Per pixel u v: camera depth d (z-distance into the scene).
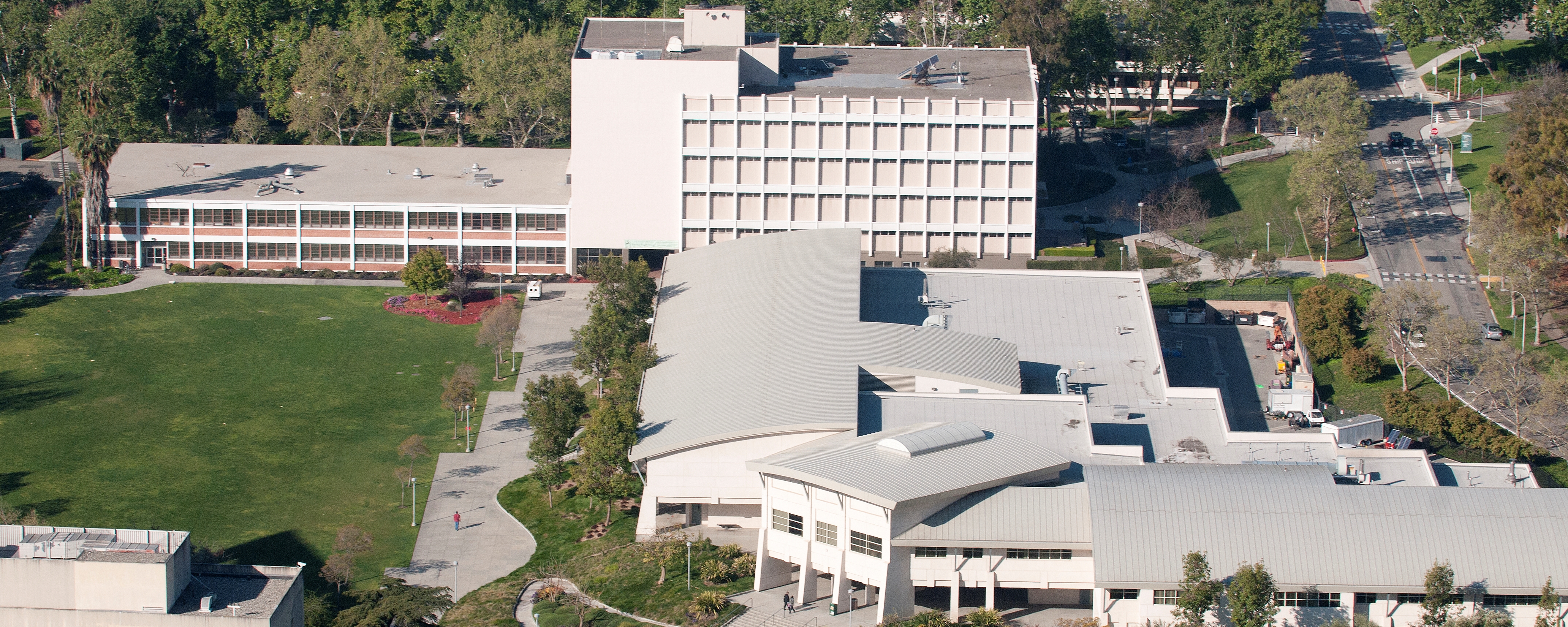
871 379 189.00
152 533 135.75
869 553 156.12
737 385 185.50
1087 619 154.25
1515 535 152.75
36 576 128.38
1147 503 155.88
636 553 175.12
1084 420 180.75
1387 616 152.88
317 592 171.88
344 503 191.50
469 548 182.00
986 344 198.88
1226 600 152.12
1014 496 157.50
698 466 176.75
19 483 192.00
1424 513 154.75
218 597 133.62
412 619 151.00
